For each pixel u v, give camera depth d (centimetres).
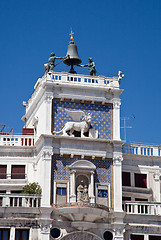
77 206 4975
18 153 5453
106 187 5234
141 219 5266
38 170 5309
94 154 5262
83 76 5456
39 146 5338
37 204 5012
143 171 5609
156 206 5334
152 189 5591
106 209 5100
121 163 5375
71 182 5144
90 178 5203
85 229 5075
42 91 5447
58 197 5100
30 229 4956
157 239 5259
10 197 5094
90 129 5338
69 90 5381
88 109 5406
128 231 5200
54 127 5275
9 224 4941
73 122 5300
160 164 5688
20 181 5372
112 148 5350
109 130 5394
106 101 5450
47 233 4944
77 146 5247
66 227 5050
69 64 5875
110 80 5528
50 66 5612
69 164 5209
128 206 5272
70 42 5928
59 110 5328
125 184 5512
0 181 5359
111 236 5125
